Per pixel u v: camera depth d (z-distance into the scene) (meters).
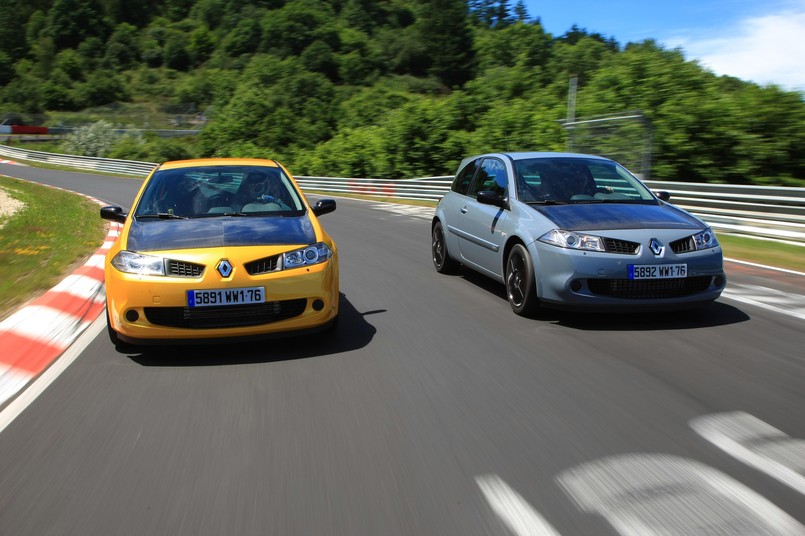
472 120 26.52
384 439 3.09
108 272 4.43
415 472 2.75
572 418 3.31
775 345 4.56
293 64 52.00
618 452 2.92
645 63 18.45
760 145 14.86
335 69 88.56
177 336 4.27
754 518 2.36
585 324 5.20
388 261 8.59
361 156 28.34
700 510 2.41
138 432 3.21
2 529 2.37
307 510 2.45
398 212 16.47
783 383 3.81
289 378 3.98
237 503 2.51
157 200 5.16
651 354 4.39
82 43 108.69
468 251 6.78
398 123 26.84
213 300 4.24
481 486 2.62
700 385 3.79
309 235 4.70
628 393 3.66
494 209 6.18
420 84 86.38
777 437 3.07
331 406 3.52
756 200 10.38
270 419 3.35
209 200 5.16
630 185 6.02
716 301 5.95
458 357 4.37
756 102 15.10
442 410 3.44
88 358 4.46
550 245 5.12
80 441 3.12
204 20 118.00
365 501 2.51
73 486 2.67
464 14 89.94
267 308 4.36
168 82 98.50
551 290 5.11
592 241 4.99
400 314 5.62
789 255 8.70
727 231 10.83
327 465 2.82
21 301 6.00
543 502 2.49
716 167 15.63
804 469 2.74
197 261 4.27
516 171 6.18
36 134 61.53
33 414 3.47
